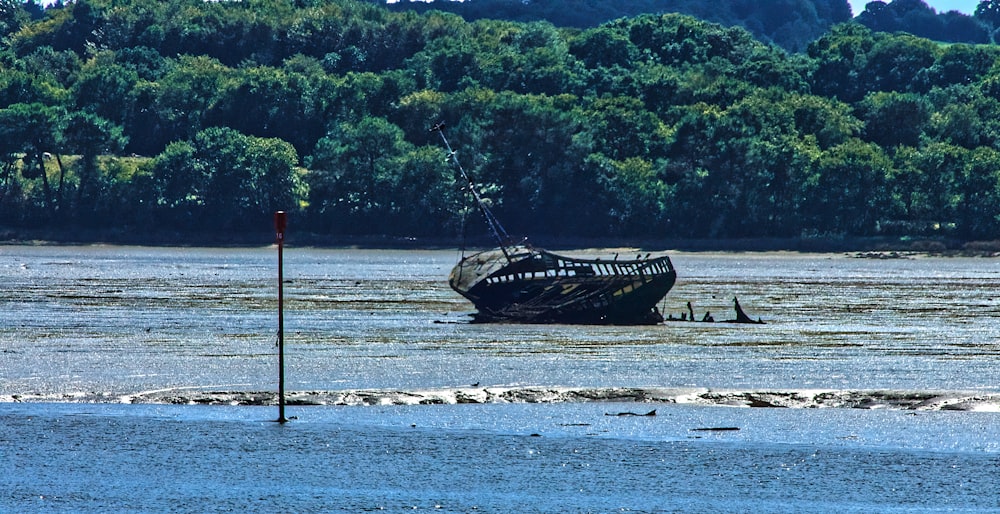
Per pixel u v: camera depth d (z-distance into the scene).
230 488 161.75
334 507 154.88
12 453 175.88
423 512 152.88
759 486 162.38
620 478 165.88
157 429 189.50
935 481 164.25
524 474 167.50
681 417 198.75
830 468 169.88
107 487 161.62
